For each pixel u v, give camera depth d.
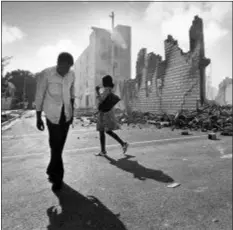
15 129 9.34
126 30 30.41
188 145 5.07
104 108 3.95
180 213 1.83
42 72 2.33
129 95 19.61
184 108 11.83
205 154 4.10
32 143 5.55
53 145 2.37
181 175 2.85
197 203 2.03
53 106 2.32
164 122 10.44
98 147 4.89
